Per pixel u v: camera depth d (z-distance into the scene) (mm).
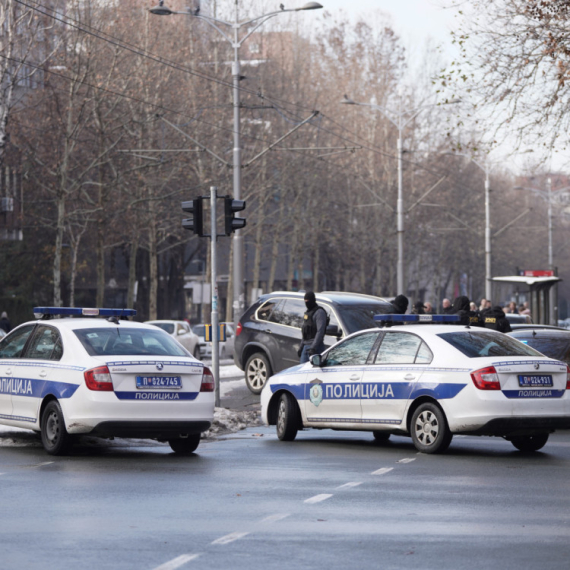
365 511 26656
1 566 20141
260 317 70500
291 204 199375
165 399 39094
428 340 41281
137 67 141375
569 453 41219
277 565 20344
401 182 161250
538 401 39469
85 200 142625
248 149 176750
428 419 40469
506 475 33812
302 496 29141
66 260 186750
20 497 28781
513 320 82688
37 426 40844
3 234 153875
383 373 42188
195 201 58438
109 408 38094
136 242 163500
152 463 37250
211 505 27516
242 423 54312
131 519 25375
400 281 161125
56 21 129375
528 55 69000
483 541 22766
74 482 31844
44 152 145375
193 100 157625
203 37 174500
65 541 22625
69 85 132750
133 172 146750
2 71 114938
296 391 46000
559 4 67750
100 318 42281
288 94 190125
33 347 42219
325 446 43844
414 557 21125
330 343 62750
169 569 19922
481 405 38781
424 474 34062
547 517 25781
